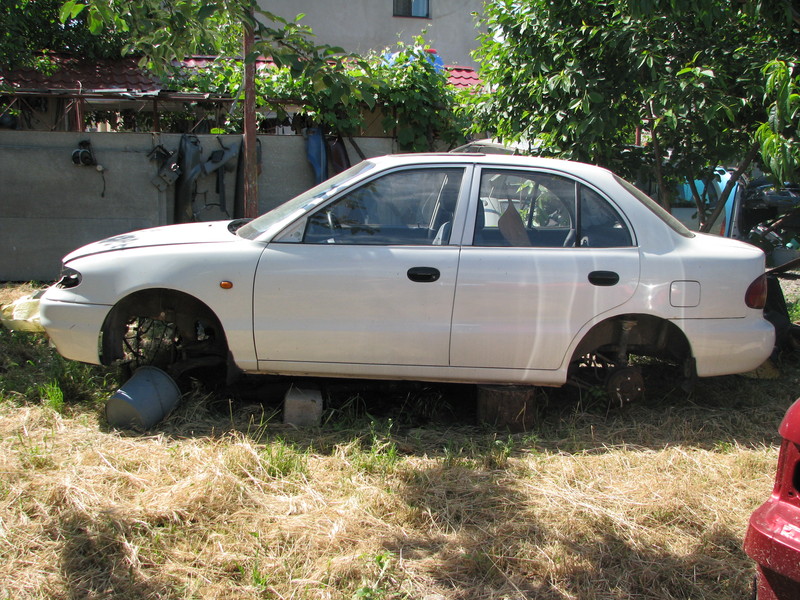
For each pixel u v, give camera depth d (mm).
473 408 4918
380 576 2871
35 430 4199
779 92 5078
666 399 5062
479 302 4277
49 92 8539
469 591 2855
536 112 6844
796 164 5148
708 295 4355
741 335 4410
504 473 3855
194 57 12086
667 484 3746
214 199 8969
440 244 4344
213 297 4320
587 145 6453
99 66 12281
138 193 8719
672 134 6645
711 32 6066
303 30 5469
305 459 3920
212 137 8789
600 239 4398
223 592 2795
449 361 4363
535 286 4273
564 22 6504
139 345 5152
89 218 8680
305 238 4367
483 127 7660
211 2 4980
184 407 4559
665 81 5867
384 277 4262
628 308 4332
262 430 4305
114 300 4359
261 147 9023
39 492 3436
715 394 5148
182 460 3855
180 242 4480
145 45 5969
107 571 2908
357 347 4336
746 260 4449
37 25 11406
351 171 4738
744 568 3061
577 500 3559
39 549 3031
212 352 4836
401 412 4809
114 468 3707
